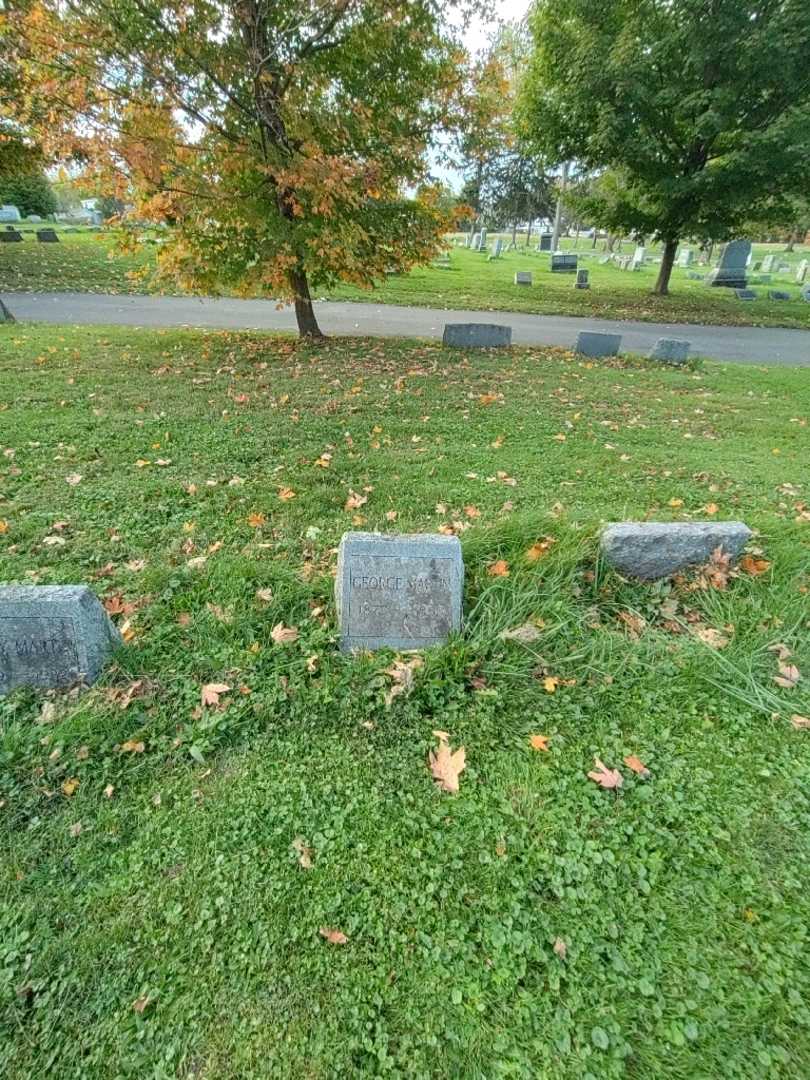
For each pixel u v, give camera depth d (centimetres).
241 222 838
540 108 1717
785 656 306
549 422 652
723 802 234
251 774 241
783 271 3312
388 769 245
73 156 728
